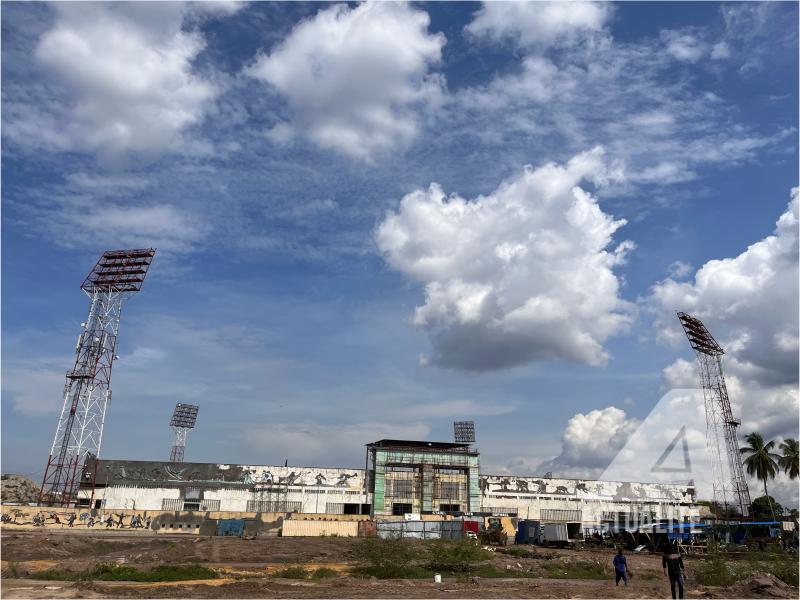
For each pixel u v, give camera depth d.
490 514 85.88
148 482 79.62
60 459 79.12
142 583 28.62
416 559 40.50
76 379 83.00
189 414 126.00
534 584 30.62
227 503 82.12
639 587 29.27
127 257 89.19
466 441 118.25
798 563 36.19
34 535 58.59
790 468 80.50
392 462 89.06
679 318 98.38
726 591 27.67
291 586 27.94
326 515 79.88
